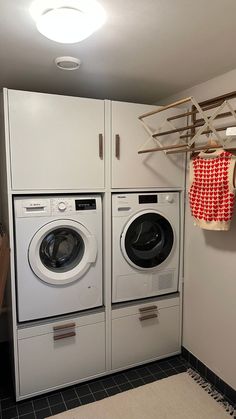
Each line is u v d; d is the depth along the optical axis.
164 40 1.57
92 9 1.24
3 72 2.05
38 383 2.01
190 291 2.39
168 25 1.42
